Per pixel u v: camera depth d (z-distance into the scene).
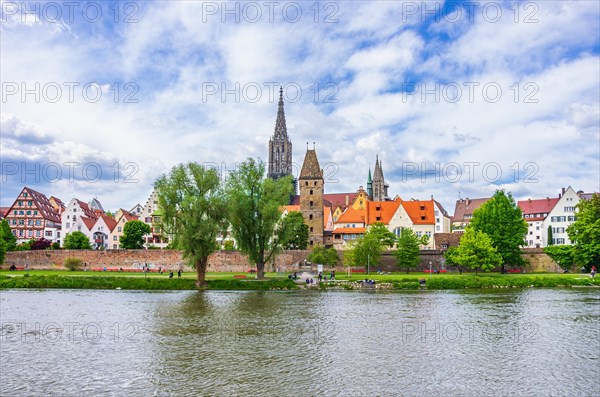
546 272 117.88
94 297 71.88
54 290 82.19
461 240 104.62
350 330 46.28
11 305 62.38
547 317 54.59
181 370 32.81
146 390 28.97
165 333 44.62
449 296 76.06
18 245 154.75
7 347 39.22
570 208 162.38
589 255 103.81
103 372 32.41
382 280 91.00
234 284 86.31
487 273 116.88
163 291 81.69
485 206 116.00
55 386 29.67
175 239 83.69
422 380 31.11
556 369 33.81
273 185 91.12
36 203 183.75
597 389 29.78
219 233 85.38
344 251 118.25
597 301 69.19
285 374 32.00
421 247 151.75
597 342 42.09
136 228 156.38
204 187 83.88
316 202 153.75
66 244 155.00
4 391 28.83
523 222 114.06
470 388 29.75
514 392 29.20
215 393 28.50
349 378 31.25
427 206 157.00
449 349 39.16
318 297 73.62
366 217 158.75
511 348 39.72
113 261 125.62
